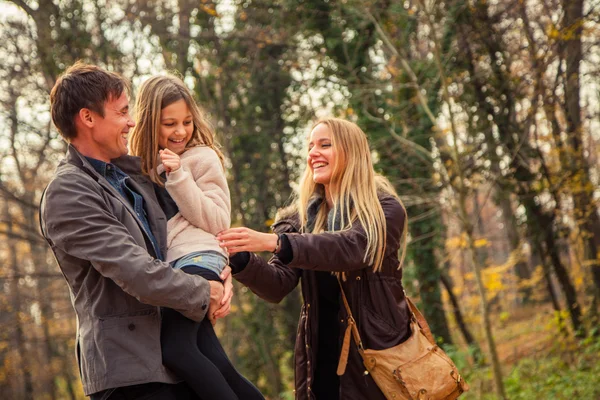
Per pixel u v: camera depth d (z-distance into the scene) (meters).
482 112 13.09
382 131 13.54
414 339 3.92
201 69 18.22
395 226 3.98
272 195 19.03
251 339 18.02
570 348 12.61
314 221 4.24
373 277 3.92
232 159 18.14
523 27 13.59
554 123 14.23
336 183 4.14
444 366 3.86
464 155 11.69
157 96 3.38
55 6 16.19
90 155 3.17
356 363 3.87
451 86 13.31
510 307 25.42
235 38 18.09
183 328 3.12
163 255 3.20
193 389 3.06
